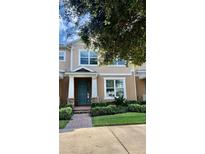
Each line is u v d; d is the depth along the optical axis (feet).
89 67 36.27
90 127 18.58
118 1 13.66
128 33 16.55
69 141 12.75
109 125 19.66
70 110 26.37
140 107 30.50
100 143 12.43
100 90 36.29
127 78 37.27
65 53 35.86
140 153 10.53
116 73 37.11
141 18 14.61
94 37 17.95
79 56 35.96
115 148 11.30
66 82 35.70
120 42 17.46
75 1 15.83
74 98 35.50
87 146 11.77
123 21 15.11
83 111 30.81
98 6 14.89
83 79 36.86
